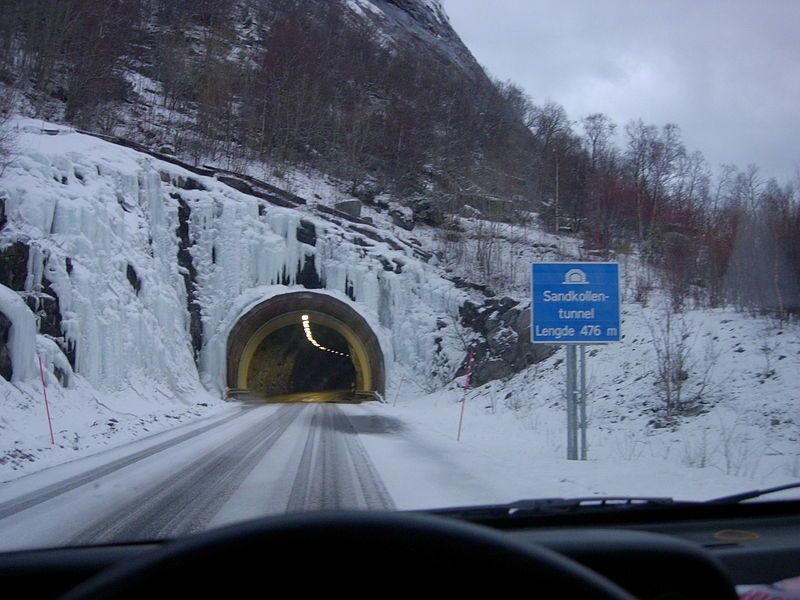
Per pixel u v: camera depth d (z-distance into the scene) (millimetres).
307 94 63500
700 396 20422
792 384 18656
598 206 51219
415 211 52406
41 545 7137
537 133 72562
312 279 41438
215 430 21031
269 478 11828
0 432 16156
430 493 10383
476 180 60438
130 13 65438
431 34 125688
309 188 51781
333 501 9672
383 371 39625
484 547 2004
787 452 15453
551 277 15953
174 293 34656
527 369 33219
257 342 41219
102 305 26188
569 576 2004
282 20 79312
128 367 27328
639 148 58844
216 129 53844
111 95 52000
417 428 23328
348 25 87250
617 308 15797
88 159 31297
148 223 33875
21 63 47562
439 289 42938
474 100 78312
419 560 1974
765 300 24078
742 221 27234
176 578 1944
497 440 20188
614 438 20078
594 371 26953
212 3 77125
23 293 22516
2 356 19625
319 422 24406
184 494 10289
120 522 8336
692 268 31641
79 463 13797
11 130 28484
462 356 40031
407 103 70250
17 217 24297
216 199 40156
